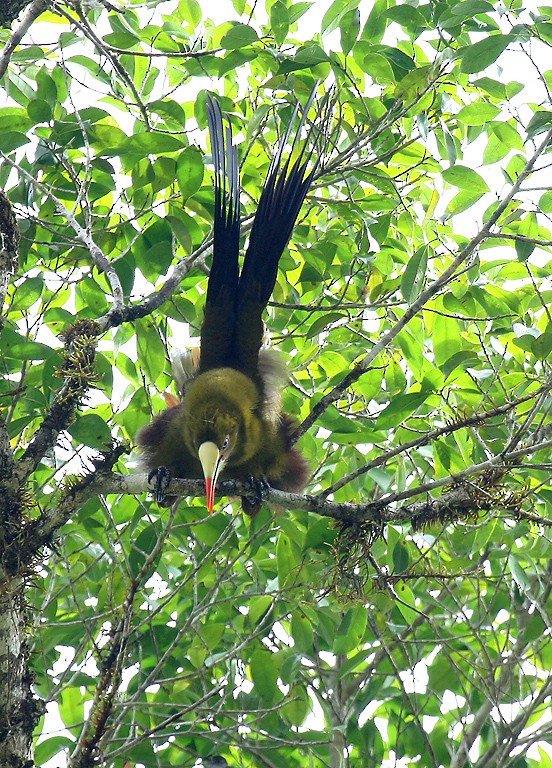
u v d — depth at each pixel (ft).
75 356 26.63
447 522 29.25
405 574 30.81
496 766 37.37
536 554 37.19
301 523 36.40
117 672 24.30
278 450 30.53
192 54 33.17
